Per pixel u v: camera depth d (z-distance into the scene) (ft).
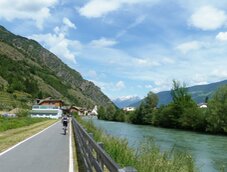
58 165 43.50
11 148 64.08
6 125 133.90
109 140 57.06
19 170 39.40
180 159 43.37
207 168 76.18
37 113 504.43
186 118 271.69
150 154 39.09
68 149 63.26
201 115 255.70
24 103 576.61
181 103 297.74
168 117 308.19
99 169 23.15
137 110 390.01
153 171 33.73
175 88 303.27
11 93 632.79
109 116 513.45
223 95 236.63
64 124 111.96
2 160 47.78
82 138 48.55
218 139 176.45
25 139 85.66
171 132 233.55
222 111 230.48
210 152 110.93
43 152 58.03
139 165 34.63
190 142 150.82
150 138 51.21
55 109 506.07
